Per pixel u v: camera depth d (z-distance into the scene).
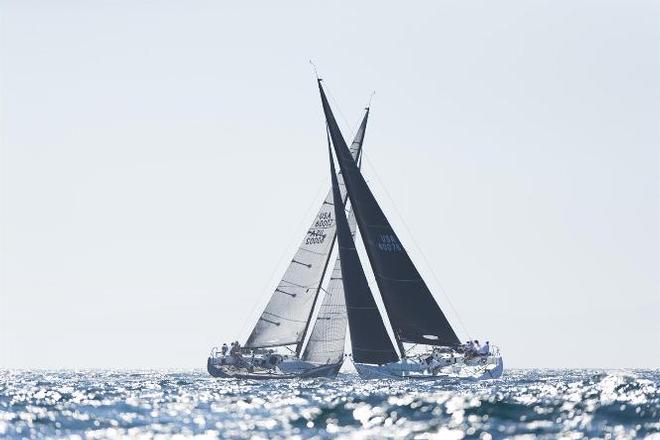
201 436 175.00
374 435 170.12
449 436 166.50
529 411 192.25
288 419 194.12
